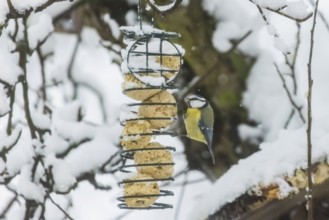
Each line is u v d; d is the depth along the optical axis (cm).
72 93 1047
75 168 746
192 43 871
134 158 545
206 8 875
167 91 544
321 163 553
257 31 881
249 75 883
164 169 539
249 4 899
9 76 607
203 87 883
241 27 880
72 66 1031
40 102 907
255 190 566
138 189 535
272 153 579
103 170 752
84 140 771
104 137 775
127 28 530
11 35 664
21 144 677
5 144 609
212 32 875
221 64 878
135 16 884
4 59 612
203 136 743
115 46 905
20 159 658
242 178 578
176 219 883
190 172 944
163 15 527
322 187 570
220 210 586
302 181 554
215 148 888
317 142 561
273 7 512
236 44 829
